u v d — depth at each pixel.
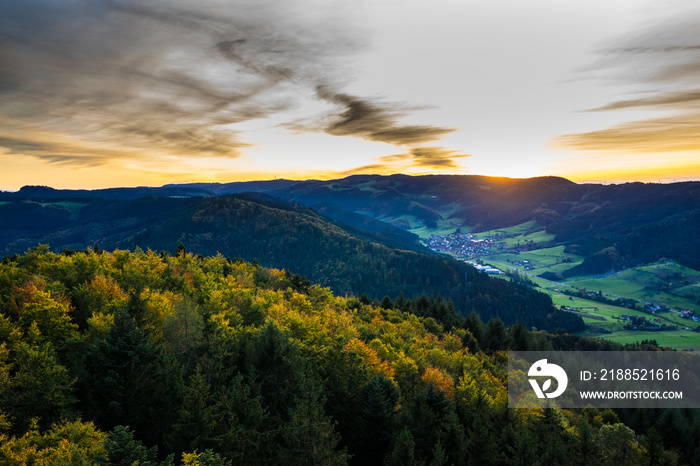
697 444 71.12
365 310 100.19
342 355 40.84
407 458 31.75
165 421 28.55
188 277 65.75
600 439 48.78
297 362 36.44
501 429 42.88
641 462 45.91
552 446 39.84
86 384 29.16
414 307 129.25
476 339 109.75
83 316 40.00
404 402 43.16
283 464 28.89
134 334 28.86
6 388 24.25
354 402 38.22
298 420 29.94
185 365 33.47
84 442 22.48
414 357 61.41
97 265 52.38
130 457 19.86
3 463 20.06
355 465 36.56
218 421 28.27
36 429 23.56
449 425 38.22
